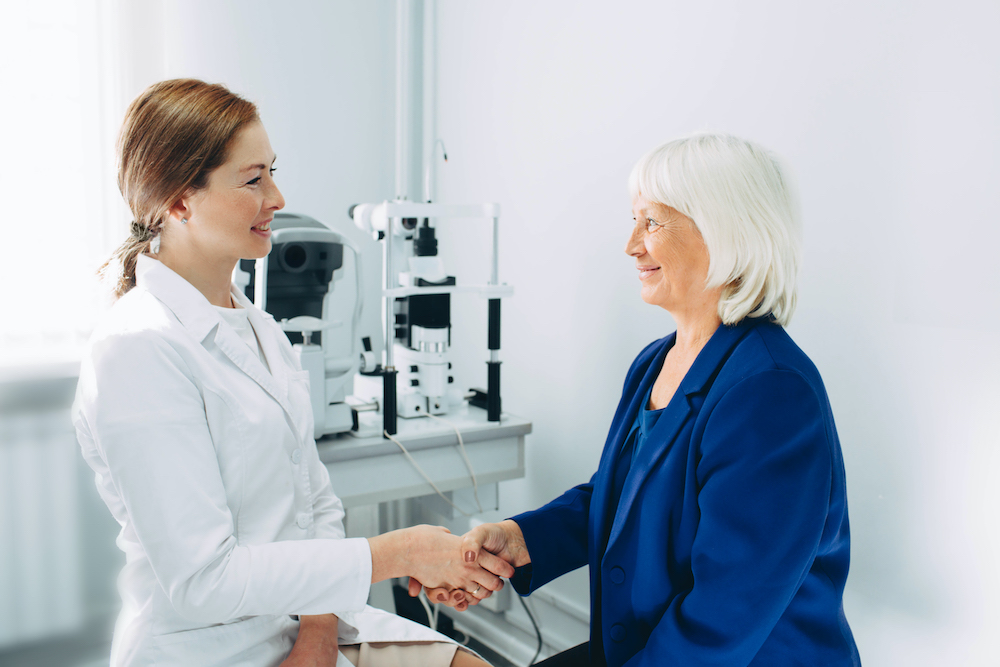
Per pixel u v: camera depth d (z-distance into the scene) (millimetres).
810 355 1387
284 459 942
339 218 2393
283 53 2234
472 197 2258
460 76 2264
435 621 2143
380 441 1584
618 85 1747
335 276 1618
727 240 897
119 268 959
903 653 1274
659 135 1659
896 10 1222
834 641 895
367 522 2434
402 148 2398
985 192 1125
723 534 818
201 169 883
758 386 832
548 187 1962
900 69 1221
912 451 1242
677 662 833
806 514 805
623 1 1720
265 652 917
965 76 1139
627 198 1739
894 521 1275
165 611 855
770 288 917
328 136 2344
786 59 1396
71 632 1958
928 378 1213
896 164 1234
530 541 1096
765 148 948
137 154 888
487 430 1718
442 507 1924
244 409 900
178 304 904
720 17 1512
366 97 2400
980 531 1162
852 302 1313
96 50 1940
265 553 850
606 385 1827
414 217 1727
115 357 809
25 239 1868
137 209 923
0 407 1825
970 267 1149
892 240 1247
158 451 794
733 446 830
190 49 2082
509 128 2084
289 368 1054
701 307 980
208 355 896
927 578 1234
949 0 1151
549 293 1980
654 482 916
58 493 1912
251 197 927
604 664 1023
